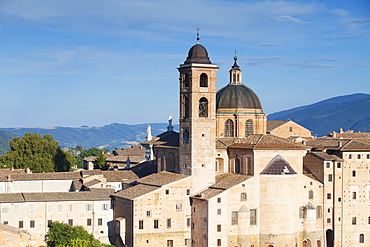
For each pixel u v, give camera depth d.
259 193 171.75
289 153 174.62
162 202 168.50
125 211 169.38
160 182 172.00
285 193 170.88
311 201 177.12
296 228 174.00
